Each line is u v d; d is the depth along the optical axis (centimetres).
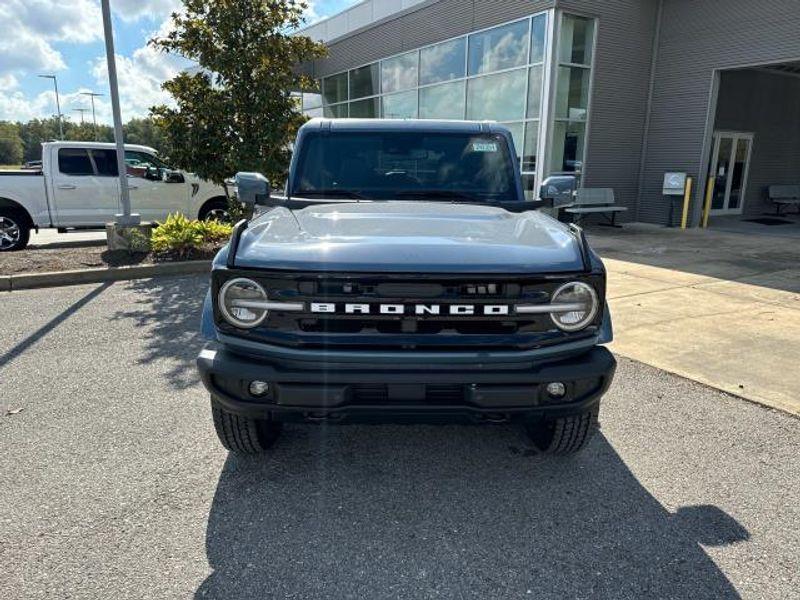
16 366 497
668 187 1462
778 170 1839
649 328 613
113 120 948
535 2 1363
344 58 2155
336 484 322
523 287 267
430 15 1719
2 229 1079
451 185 411
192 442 366
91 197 1127
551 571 254
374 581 248
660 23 1488
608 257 1036
